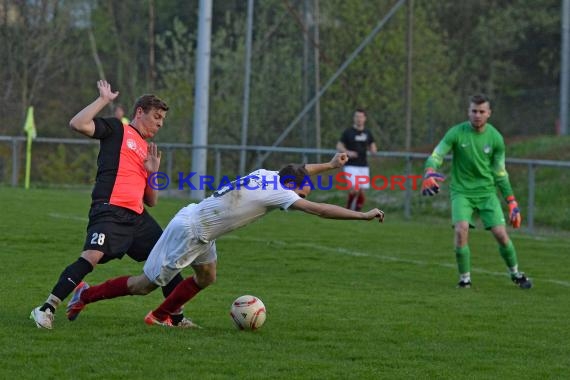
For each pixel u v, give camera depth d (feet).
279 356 49.60
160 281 54.70
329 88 231.09
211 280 56.39
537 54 336.70
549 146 173.58
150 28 308.19
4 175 233.76
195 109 171.83
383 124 233.55
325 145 228.02
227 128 226.17
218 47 263.29
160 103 56.75
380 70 241.14
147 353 49.24
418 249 106.52
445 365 48.85
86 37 335.47
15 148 188.65
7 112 282.15
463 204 80.89
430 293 75.15
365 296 72.23
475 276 87.71
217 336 54.44
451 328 59.26
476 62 331.98
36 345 50.31
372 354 50.88
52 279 75.56
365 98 237.04
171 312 56.90
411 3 197.57
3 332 53.26
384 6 248.93
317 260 94.58
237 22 264.52
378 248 106.22
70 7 298.56
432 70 256.32
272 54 231.30
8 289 69.67
